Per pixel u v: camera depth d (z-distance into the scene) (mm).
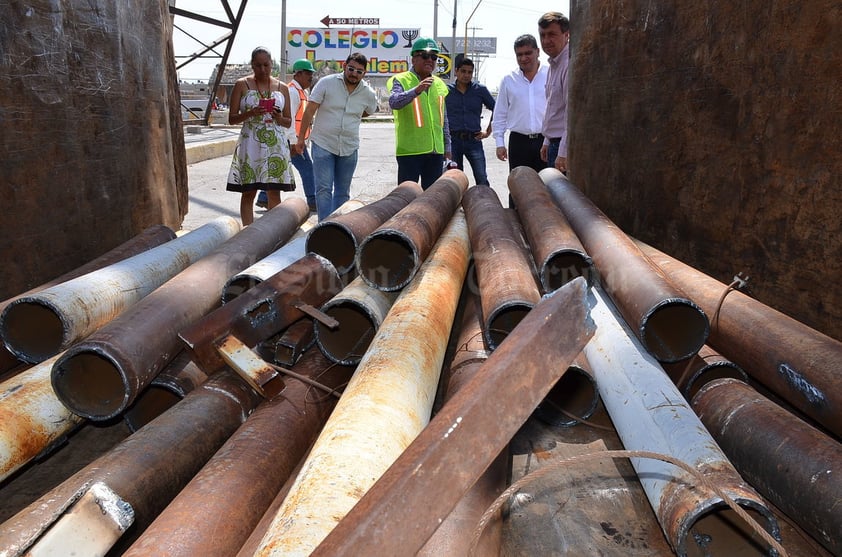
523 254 3582
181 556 1771
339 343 3107
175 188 5824
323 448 1965
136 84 4938
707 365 2939
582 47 5422
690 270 3533
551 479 2709
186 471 2318
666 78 4137
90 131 4254
